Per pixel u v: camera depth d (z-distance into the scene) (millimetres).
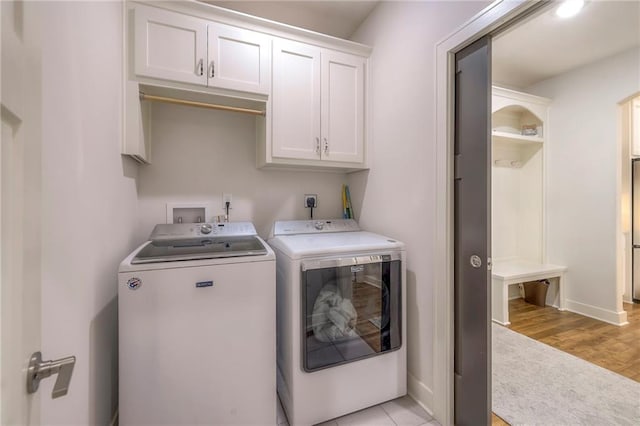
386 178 1931
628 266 3297
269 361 1357
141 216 1831
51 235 775
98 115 1132
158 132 1876
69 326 884
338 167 2072
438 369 1492
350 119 2027
